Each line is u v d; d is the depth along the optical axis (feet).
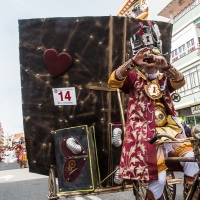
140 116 8.33
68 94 11.54
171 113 8.75
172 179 10.58
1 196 20.98
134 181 10.40
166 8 70.44
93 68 11.57
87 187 10.39
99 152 11.55
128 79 8.76
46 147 11.57
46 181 28.50
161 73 9.16
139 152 7.91
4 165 70.13
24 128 11.68
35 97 11.63
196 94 57.00
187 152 8.13
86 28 11.52
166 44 12.70
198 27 58.34
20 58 11.68
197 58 56.18
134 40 9.15
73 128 10.82
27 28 11.60
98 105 11.60
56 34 11.50
